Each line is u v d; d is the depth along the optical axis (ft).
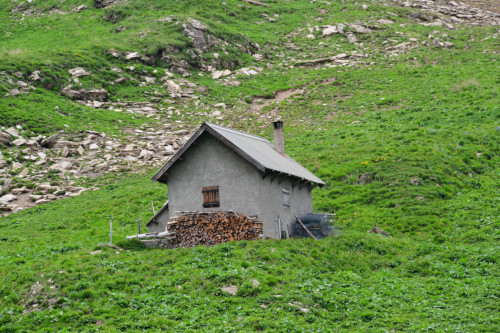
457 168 152.66
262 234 97.55
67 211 153.99
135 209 150.51
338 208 140.56
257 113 243.60
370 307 73.87
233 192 101.09
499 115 188.65
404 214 128.98
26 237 134.31
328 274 85.71
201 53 294.46
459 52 287.89
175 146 205.26
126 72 269.85
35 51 272.31
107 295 77.30
